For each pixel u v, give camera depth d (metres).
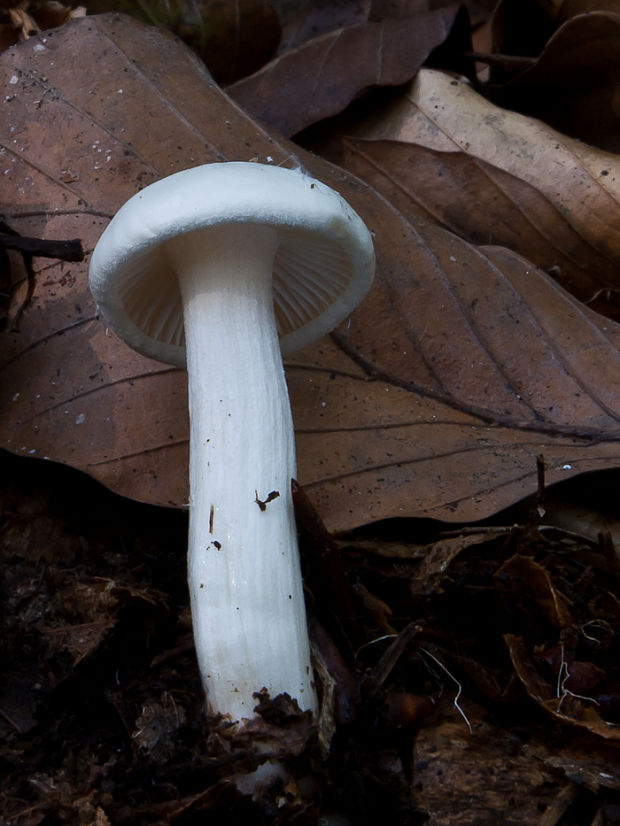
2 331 0.13
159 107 0.13
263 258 0.10
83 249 0.13
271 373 0.10
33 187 0.13
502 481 0.12
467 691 0.10
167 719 0.09
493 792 0.09
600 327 0.13
